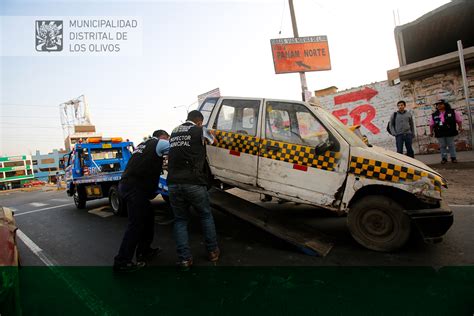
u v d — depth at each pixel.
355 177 3.49
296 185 3.81
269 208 5.79
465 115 10.21
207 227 3.37
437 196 3.19
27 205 10.67
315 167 3.70
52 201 11.30
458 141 10.42
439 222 3.16
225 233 4.39
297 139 3.88
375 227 3.43
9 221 2.61
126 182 3.41
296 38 14.09
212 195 4.30
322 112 4.07
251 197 7.03
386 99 12.03
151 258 3.58
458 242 3.48
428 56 14.19
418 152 11.32
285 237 3.57
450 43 13.46
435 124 8.30
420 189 3.23
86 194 7.71
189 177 3.23
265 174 4.00
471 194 5.48
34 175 71.88
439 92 10.69
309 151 3.75
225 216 5.42
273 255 3.44
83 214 7.06
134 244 3.27
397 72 11.57
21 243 4.72
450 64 10.21
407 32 12.61
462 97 10.23
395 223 3.31
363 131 12.78
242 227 4.67
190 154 3.29
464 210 4.67
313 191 3.71
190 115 3.67
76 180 7.87
